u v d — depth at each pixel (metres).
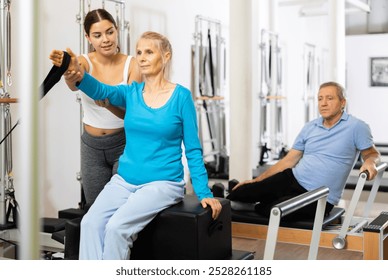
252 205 3.70
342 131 3.47
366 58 9.81
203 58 6.46
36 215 1.04
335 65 6.73
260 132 7.36
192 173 2.47
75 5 4.58
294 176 3.54
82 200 4.12
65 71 2.28
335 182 3.47
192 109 2.42
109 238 2.24
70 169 4.66
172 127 2.37
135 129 2.40
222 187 3.93
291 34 8.95
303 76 8.54
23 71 1.02
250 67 5.57
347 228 3.14
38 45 1.03
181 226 2.36
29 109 1.02
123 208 2.29
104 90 2.43
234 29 5.52
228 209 2.62
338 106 3.47
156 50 2.40
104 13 2.80
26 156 1.02
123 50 4.65
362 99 9.88
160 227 2.41
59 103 4.49
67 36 4.51
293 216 3.34
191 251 2.36
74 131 4.68
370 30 10.28
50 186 4.43
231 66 5.59
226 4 7.22
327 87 3.48
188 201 2.55
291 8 8.91
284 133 8.81
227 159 6.38
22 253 1.04
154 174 2.40
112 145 2.90
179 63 6.29
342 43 6.75
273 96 7.43
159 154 2.41
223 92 7.01
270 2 7.81
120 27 4.63
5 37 3.73
